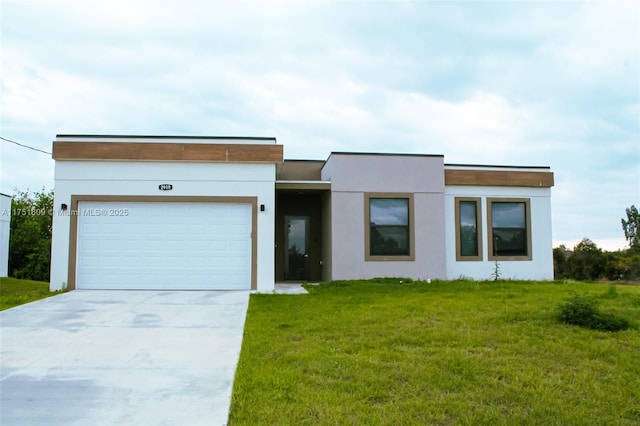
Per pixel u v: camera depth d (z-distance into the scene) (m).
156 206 11.95
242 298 10.49
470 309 8.56
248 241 12.08
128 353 6.13
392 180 14.41
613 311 8.20
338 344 6.32
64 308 9.22
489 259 15.31
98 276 11.74
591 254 25.91
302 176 16.84
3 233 20.62
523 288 12.11
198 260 11.95
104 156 11.73
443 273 14.43
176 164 12.01
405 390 4.68
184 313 8.77
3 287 17.91
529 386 4.79
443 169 14.70
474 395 4.55
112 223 11.83
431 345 6.24
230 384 4.97
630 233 37.78
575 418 4.04
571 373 5.14
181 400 4.53
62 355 6.02
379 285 12.72
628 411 4.22
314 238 16.12
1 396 4.62
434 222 14.52
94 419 4.09
